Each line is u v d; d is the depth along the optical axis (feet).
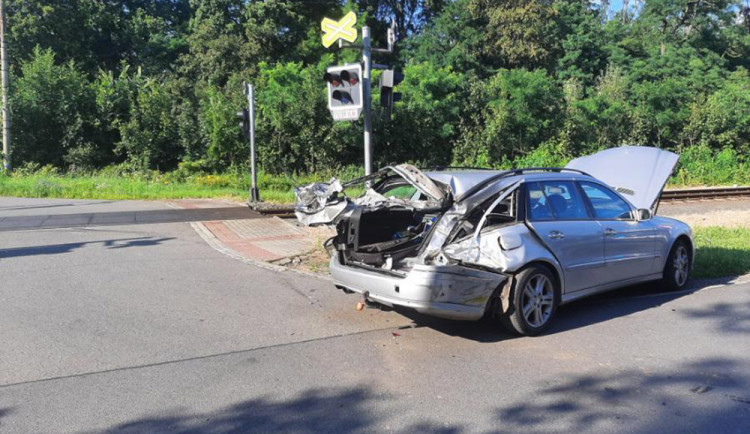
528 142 100.94
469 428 12.23
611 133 110.32
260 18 116.98
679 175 100.78
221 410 13.12
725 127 112.68
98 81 97.19
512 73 102.01
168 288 23.95
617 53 141.18
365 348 17.19
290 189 75.10
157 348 17.06
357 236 19.31
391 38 30.32
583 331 18.88
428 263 17.08
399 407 13.25
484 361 16.15
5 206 51.47
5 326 18.90
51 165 86.79
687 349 17.04
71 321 19.49
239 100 90.38
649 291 24.41
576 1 164.86
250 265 28.50
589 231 20.06
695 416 12.71
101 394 13.91
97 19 128.26
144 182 73.61
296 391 14.15
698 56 150.71
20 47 114.01
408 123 94.84
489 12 127.24
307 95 89.25
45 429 12.19
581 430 12.10
